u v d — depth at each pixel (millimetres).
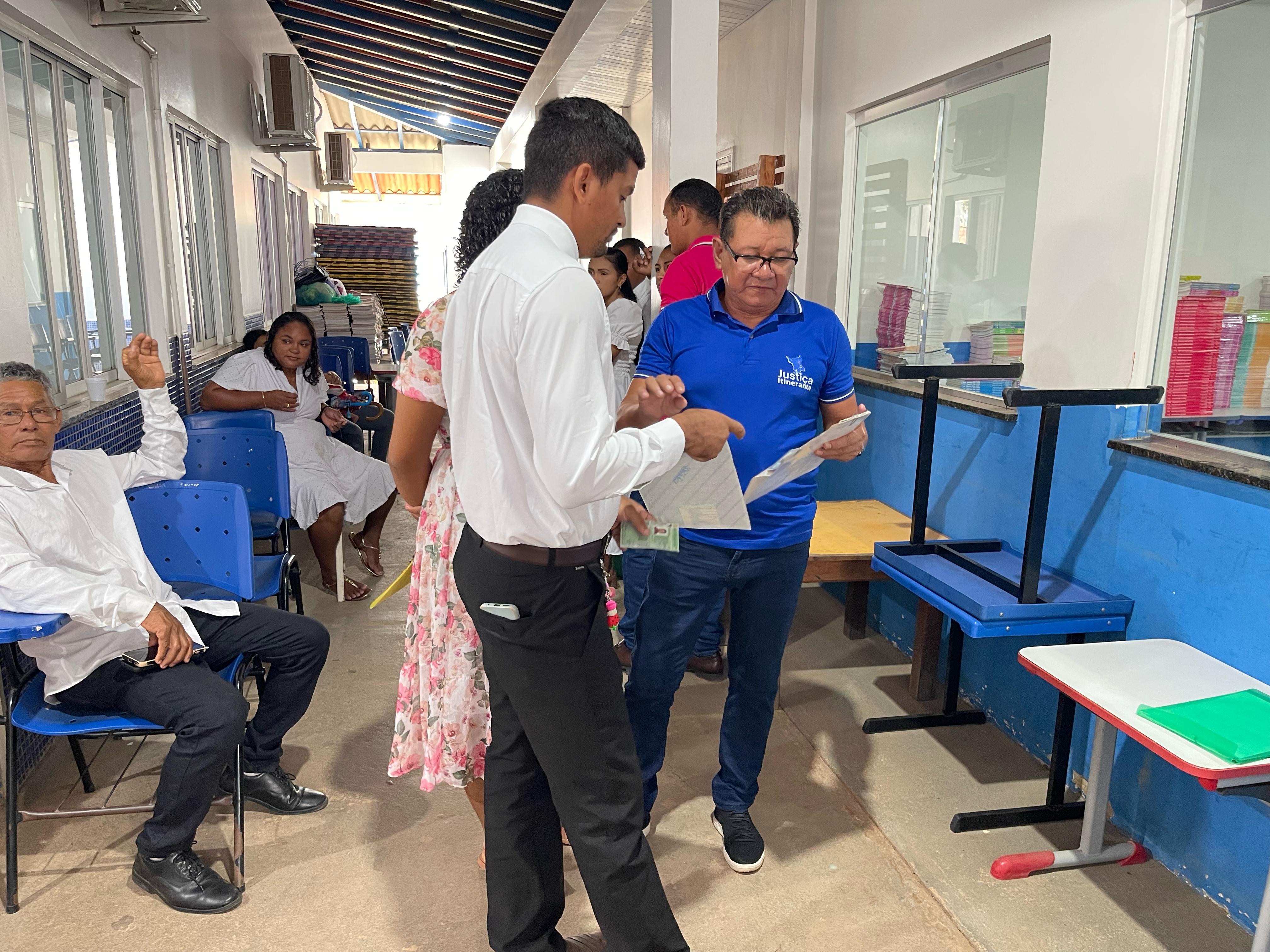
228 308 6242
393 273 10688
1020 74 3168
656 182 4141
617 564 4461
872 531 3539
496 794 1806
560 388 1369
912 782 2809
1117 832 2551
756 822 2604
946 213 3656
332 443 4605
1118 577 2568
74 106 3582
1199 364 2398
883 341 4230
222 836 2500
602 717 1641
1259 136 2236
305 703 2596
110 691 2188
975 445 3293
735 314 2170
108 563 2354
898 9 3852
